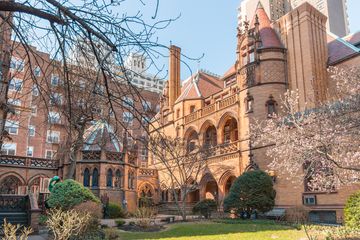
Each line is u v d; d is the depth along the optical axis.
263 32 32.72
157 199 41.59
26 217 19.72
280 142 20.81
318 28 31.12
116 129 5.29
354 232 14.80
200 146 33.50
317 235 14.30
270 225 19.52
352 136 16.73
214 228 18.52
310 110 23.77
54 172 35.34
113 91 4.95
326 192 22.95
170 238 14.86
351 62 29.23
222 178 33.09
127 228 19.58
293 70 30.38
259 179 24.16
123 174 31.42
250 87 31.00
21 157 33.94
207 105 41.28
